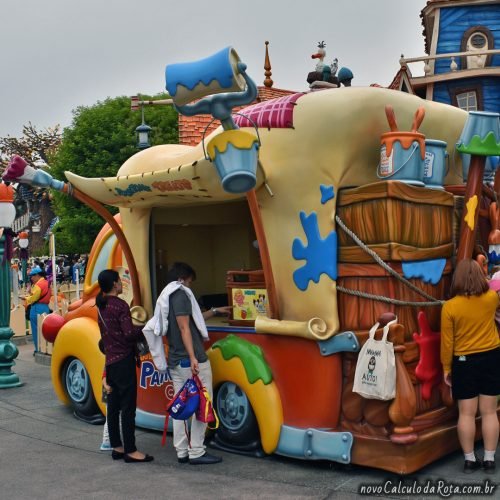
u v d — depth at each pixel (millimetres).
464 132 5312
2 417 7625
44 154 52375
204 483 5117
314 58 6816
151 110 31656
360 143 5176
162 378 6348
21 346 14258
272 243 5484
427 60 18328
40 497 4988
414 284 5098
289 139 5316
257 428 5621
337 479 5035
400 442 4770
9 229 9602
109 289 5855
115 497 4926
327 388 5156
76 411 7449
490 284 5402
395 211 4934
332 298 5152
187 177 5387
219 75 4461
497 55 18172
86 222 31922
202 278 7578
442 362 5129
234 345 5656
